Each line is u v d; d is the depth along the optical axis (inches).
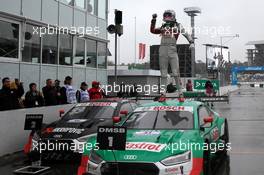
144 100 625.0
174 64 546.6
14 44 628.4
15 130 430.9
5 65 605.6
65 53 776.9
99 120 409.4
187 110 323.3
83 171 279.6
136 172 250.4
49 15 721.6
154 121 314.2
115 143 249.1
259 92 2463.1
